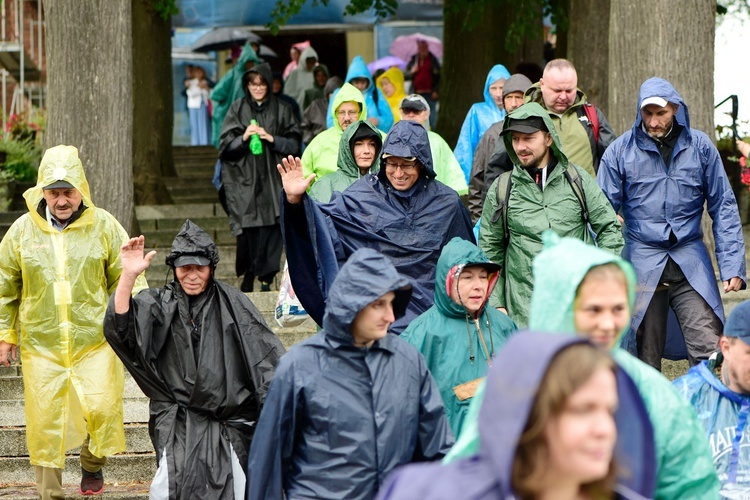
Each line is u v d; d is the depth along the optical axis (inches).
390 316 315.6
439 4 1750.7
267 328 406.6
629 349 465.7
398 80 1003.3
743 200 888.3
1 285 469.7
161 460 391.2
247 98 717.9
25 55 1429.6
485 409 160.6
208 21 1764.3
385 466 313.6
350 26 1769.2
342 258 435.8
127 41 705.6
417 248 437.4
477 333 379.2
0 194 998.4
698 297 465.4
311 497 314.0
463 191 570.6
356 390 315.9
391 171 438.0
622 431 189.0
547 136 438.6
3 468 531.2
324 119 857.5
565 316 209.3
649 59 668.1
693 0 662.5
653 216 468.4
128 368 403.5
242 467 394.6
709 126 666.8
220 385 397.1
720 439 290.0
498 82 654.5
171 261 405.1
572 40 978.7
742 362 284.4
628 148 472.7
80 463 513.0
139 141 1106.1
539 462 162.6
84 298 467.5
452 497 167.8
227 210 716.0
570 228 436.5
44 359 465.7
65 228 468.4
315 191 521.7
